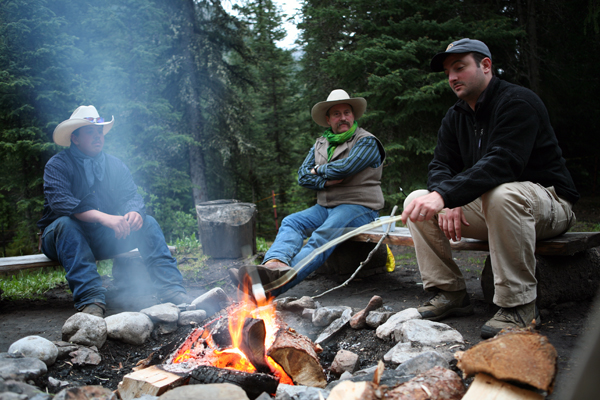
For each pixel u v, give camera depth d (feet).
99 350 7.92
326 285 12.98
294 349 6.37
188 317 9.26
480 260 15.74
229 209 16.05
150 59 38.60
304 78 38.14
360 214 12.10
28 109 31.50
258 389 5.56
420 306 9.92
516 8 34.50
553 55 36.68
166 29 41.42
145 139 38.93
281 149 60.39
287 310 10.07
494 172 7.38
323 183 12.28
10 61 31.01
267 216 56.03
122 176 11.51
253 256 16.16
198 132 43.32
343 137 12.57
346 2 31.83
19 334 9.16
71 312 10.96
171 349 7.56
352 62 29.07
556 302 8.59
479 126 8.53
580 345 6.88
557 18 36.37
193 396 4.73
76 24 35.88
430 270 8.89
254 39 61.36
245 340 6.35
